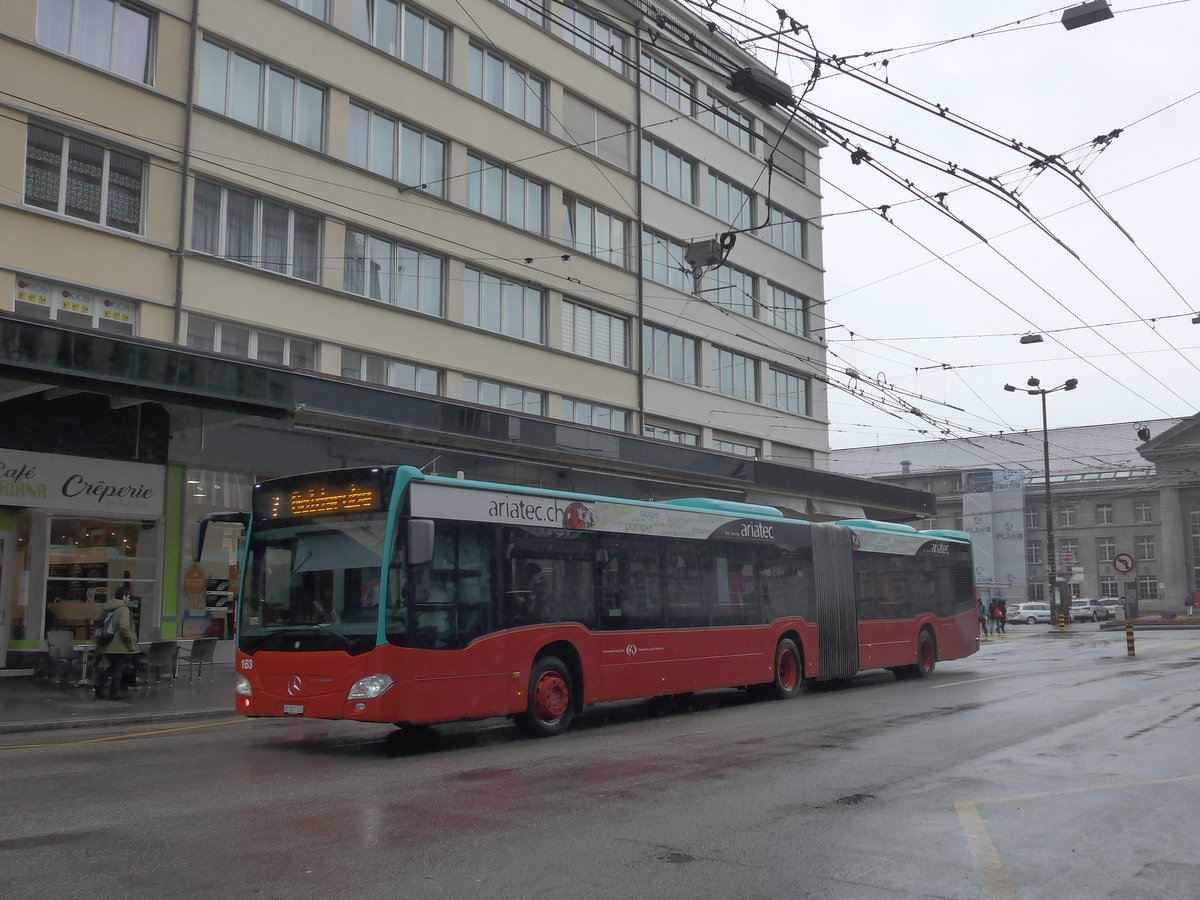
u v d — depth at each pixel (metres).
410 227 24.75
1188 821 7.66
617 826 7.40
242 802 8.27
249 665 11.59
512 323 27.83
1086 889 5.97
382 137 24.45
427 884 5.93
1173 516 78.56
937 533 22.86
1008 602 78.56
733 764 10.10
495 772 9.77
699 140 35.84
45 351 14.55
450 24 26.47
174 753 11.26
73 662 17.75
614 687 13.56
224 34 21.12
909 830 7.30
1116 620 59.25
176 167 20.16
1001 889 5.93
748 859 6.53
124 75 19.56
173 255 19.98
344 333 23.00
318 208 22.67
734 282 37.31
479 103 26.98
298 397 18.33
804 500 34.12
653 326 33.28
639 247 32.47
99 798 8.44
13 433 17.53
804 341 40.72
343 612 11.18
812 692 18.23
